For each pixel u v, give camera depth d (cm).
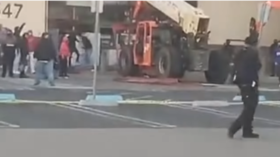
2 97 1606
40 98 1662
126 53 2486
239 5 2858
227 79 2333
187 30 2356
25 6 2638
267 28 2880
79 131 1105
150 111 1456
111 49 2717
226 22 2855
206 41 2400
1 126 1151
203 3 2827
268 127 1237
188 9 2384
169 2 2403
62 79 2317
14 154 870
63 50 2344
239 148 963
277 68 2372
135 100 1681
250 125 1069
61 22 2719
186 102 1675
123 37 2538
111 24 2764
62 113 1368
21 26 2450
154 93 1905
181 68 2305
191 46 2339
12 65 2250
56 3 2709
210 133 1123
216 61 2334
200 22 2369
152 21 2414
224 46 2370
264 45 2850
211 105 1622
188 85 2239
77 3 2739
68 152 894
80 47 2688
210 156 889
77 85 2078
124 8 2770
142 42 2409
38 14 2666
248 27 2853
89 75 2577
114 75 2606
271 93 2034
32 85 2008
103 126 1183
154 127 1188
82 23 2742
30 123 1198
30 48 2345
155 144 982
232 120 1327
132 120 1286
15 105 1500
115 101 1581
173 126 1211
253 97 1055
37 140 993
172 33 2348
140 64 2420
